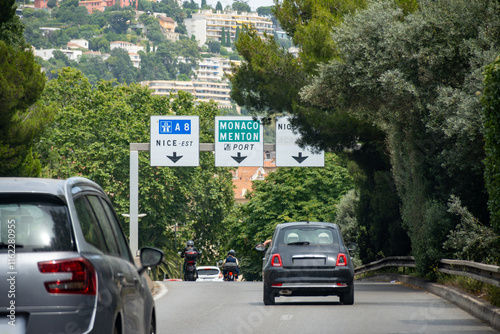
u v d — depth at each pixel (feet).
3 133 121.70
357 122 129.70
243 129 147.95
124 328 25.22
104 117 272.92
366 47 98.68
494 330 50.72
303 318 58.85
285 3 141.59
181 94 294.66
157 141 148.46
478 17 90.79
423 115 98.73
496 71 62.75
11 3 135.23
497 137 63.00
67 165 263.90
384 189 145.69
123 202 260.21
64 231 22.84
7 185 23.30
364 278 173.68
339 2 135.64
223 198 291.79
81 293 22.12
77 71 283.38
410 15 96.07
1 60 118.73
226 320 58.13
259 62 133.90
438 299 78.23
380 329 51.49
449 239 88.48
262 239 256.93
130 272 27.91
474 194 95.30
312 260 70.59
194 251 150.51
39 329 21.59
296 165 148.66
